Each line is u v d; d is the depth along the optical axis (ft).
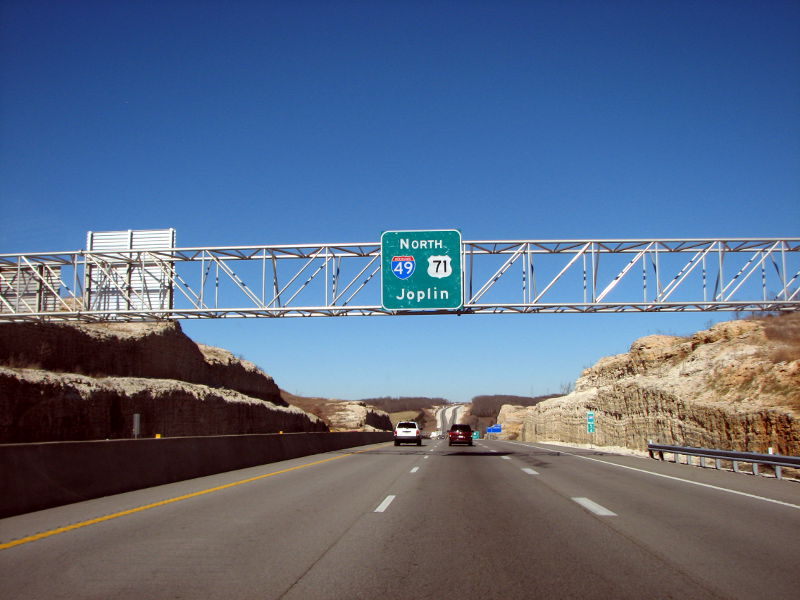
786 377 103.81
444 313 100.27
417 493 54.08
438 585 24.95
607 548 31.71
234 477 67.31
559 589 24.43
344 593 23.84
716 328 158.61
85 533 34.88
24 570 26.86
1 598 22.94
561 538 34.30
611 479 67.56
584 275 99.96
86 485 48.42
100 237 108.06
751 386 111.96
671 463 93.86
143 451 57.72
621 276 99.45
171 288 104.58
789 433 87.97
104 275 107.55
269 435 93.76
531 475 72.13
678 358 170.40
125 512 42.09
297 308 100.68
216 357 242.78
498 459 103.09
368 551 30.94
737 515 42.14
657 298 99.96
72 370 156.25
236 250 102.78
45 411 125.18
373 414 449.89
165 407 164.25
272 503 46.96
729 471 78.23
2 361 138.92
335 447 137.90
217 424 190.29
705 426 115.34
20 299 109.19
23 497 41.50
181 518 39.93
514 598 23.31
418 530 36.55
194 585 24.77
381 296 97.86
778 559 29.30
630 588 24.56
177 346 202.18
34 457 43.42
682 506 46.39
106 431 140.87
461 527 37.58
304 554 30.19
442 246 98.12
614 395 176.86
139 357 181.27
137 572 26.63
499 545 32.45
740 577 26.13
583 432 201.67
